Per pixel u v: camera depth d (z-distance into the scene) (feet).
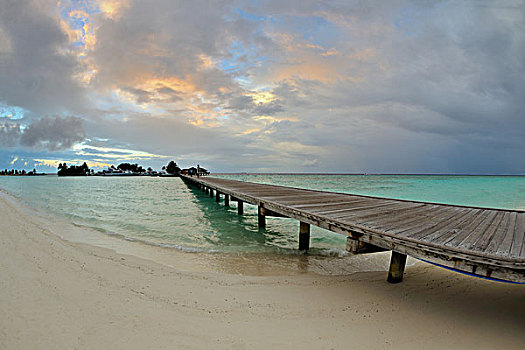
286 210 21.67
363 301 12.01
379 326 9.91
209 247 22.41
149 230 28.89
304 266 17.56
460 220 16.19
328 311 11.05
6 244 19.49
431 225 14.55
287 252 21.01
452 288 13.43
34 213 39.27
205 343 8.57
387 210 19.94
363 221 15.49
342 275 15.55
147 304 11.19
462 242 11.10
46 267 15.02
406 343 8.85
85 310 10.39
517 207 54.60
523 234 12.68
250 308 11.19
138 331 9.10
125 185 141.38
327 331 9.52
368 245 14.39
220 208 49.83
